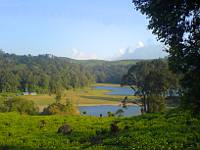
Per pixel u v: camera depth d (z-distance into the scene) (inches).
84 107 7145.7
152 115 1775.3
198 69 794.8
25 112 4507.9
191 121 1423.5
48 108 4084.6
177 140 1208.8
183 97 818.8
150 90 3671.3
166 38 836.0
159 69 3607.3
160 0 804.6
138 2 852.0
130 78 4045.3
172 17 807.1
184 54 807.1
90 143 1412.4
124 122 1718.8
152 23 841.5
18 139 1561.3
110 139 1357.0
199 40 801.6
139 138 1275.8
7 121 2026.3
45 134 1641.2
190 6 792.3
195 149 1123.3
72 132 1633.9
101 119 2025.1
